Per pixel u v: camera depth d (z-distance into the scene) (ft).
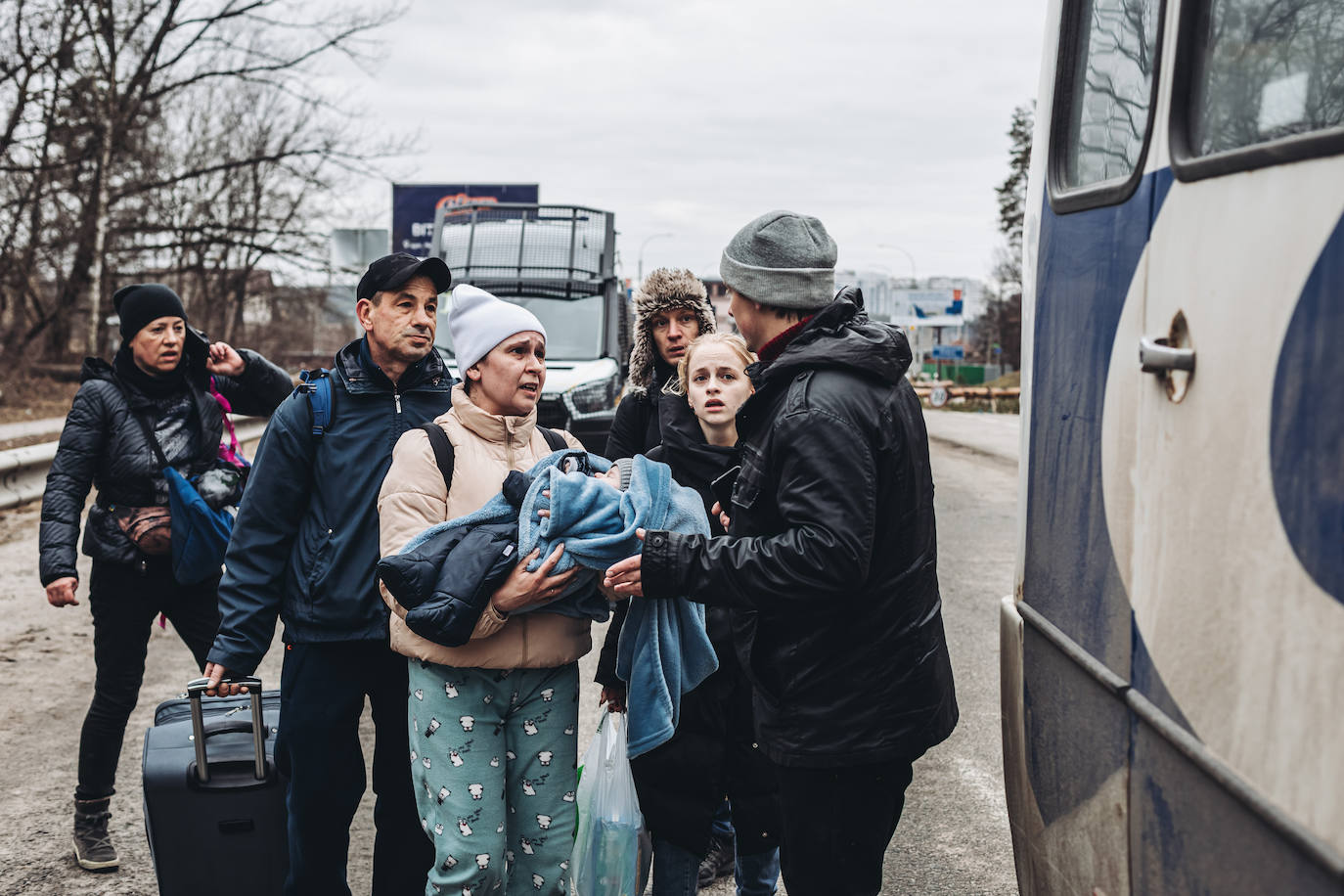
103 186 83.66
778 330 8.98
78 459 12.77
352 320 122.31
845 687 8.22
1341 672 4.20
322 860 10.38
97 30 80.18
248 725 11.19
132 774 16.01
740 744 10.80
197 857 10.62
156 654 22.44
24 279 83.97
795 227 8.85
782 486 8.12
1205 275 5.36
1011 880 12.94
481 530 9.12
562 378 42.27
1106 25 7.22
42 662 21.45
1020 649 8.19
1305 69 5.33
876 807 8.52
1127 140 6.73
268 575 10.37
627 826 9.89
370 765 16.65
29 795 15.15
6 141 76.28
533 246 47.47
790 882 8.69
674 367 13.80
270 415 14.19
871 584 8.18
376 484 10.37
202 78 90.99
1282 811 4.53
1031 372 8.18
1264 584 4.74
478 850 9.18
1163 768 5.69
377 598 10.18
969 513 41.68
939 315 285.23
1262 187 4.90
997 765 16.49
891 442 8.05
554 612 9.32
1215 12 5.68
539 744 9.53
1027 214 8.60
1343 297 4.29
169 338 12.80
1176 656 5.52
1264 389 4.80
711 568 8.20
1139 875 6.02
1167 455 5.67
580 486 9.07
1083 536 6.87
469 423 9.75
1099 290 6.73
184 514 12.63
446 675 9.25
